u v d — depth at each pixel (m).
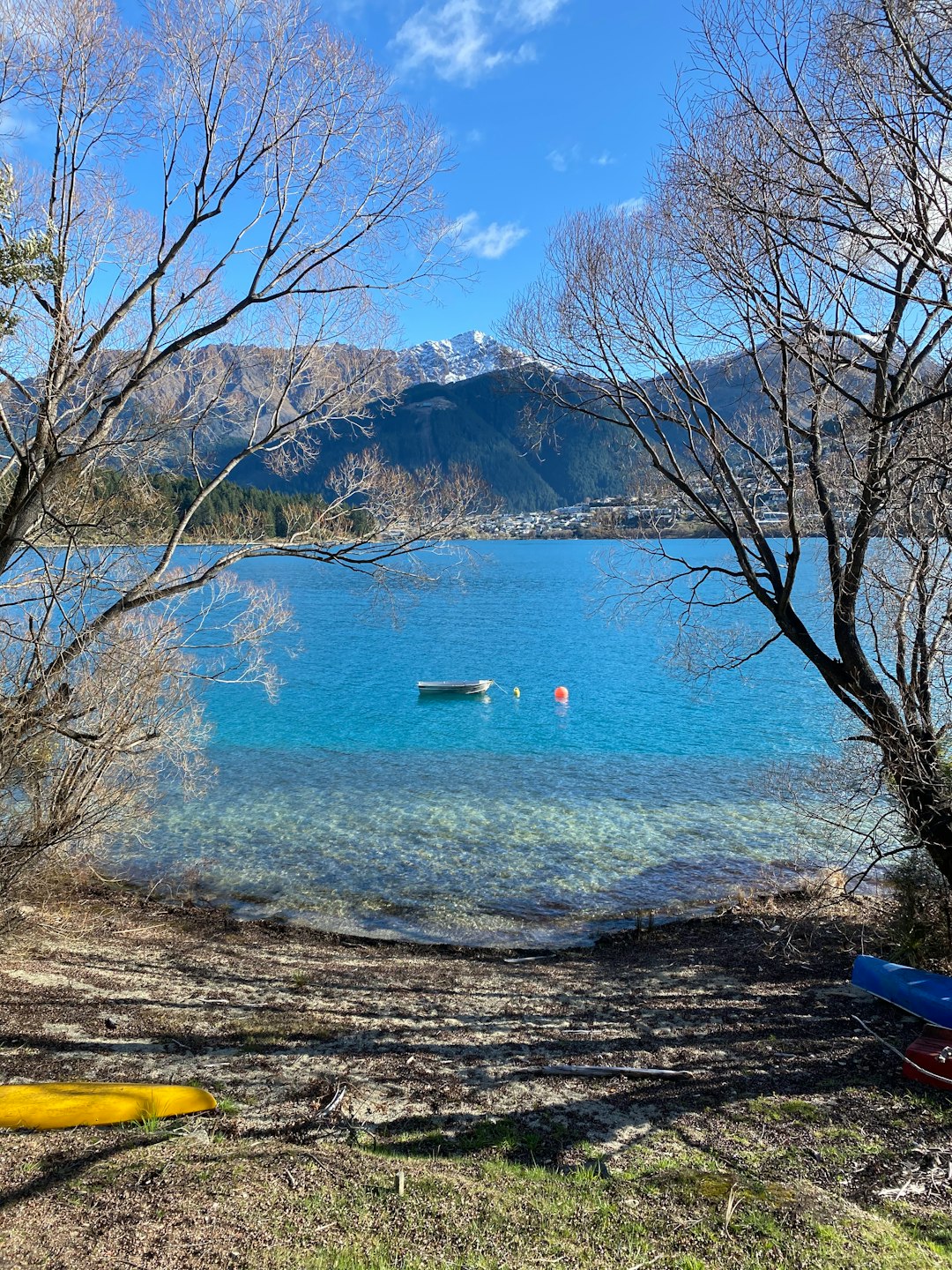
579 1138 5.77
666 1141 5.73
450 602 64.94
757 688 30.97
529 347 10.90
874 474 8.61
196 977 9.48
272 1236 4.48
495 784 19.25
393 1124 5.93
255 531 11.45
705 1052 7.32
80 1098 5.95
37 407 8.66
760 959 10.23
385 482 11.45
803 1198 5.02
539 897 12.93
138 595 9.61
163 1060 6.95
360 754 22.30
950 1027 7.25
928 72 6.66
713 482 10.23
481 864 14.28
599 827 16.09
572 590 74.25
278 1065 6.93
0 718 8.99
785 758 21.12
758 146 8.82
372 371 11.22
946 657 9.14
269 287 9.85
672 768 20.42
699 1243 4.56
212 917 12.13
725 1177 5.25
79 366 8.70
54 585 10.06
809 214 8.32
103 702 10.80
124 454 10.44
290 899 12.91
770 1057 7.20
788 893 12.74
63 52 8.48
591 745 23.05
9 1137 5.52
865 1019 8.02
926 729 8.89
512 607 62.03
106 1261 4.19
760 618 41.50
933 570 8.64
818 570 10.41
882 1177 5.27
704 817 16.61
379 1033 7.78
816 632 24.20
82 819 10.92
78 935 11.03
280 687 32.53
